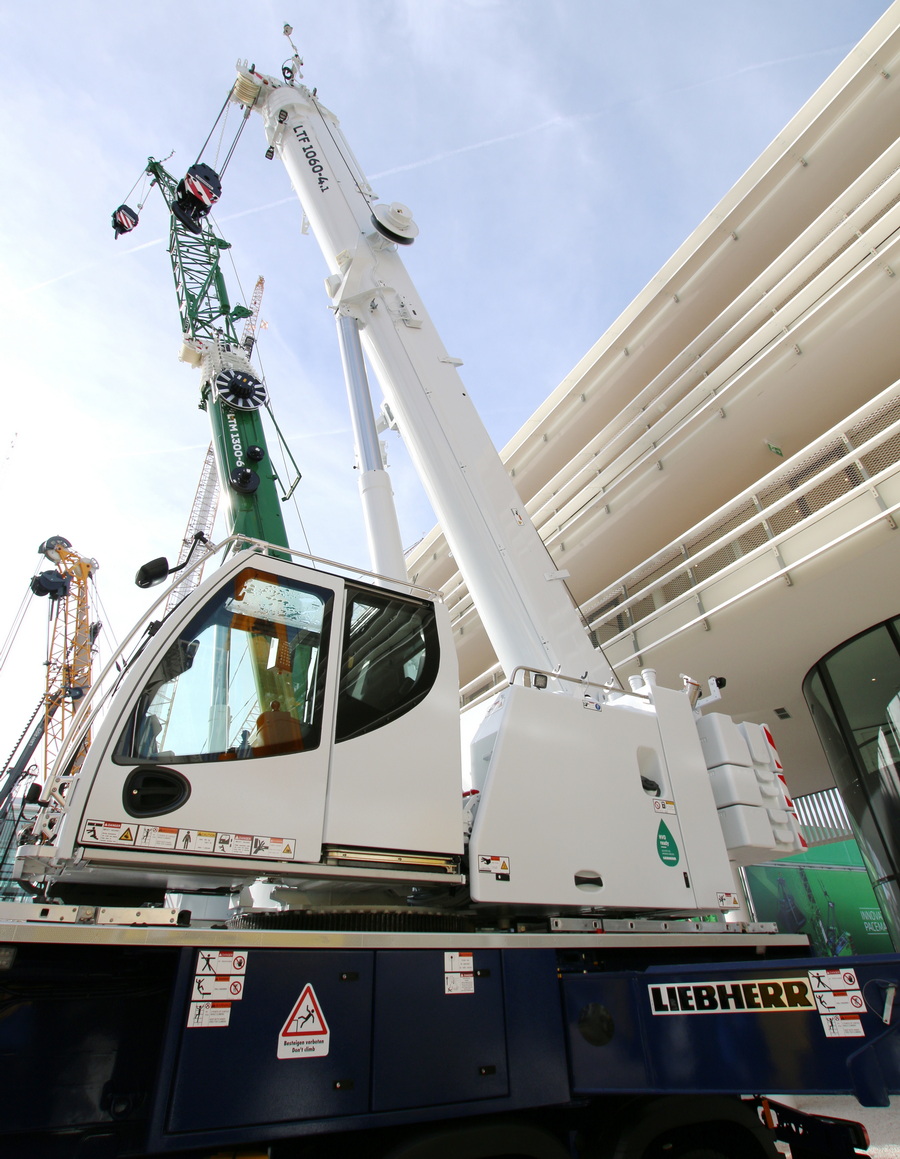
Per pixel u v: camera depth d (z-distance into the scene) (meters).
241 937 2.51
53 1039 2.28
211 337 9.05
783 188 12.60
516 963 3.11
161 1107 2.15
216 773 2.93
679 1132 3.41
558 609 5.53
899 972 2.72
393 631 3.82
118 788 2.72
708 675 11.98
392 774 3.34
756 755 4.80
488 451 6.29
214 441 7.16
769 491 11.13
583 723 4.12
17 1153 2.13
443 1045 2.74
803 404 10.92
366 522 6.11
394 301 6.99
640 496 12.71
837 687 11.04
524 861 3.50
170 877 3.05
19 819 3.06
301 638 3.46
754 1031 2.89
